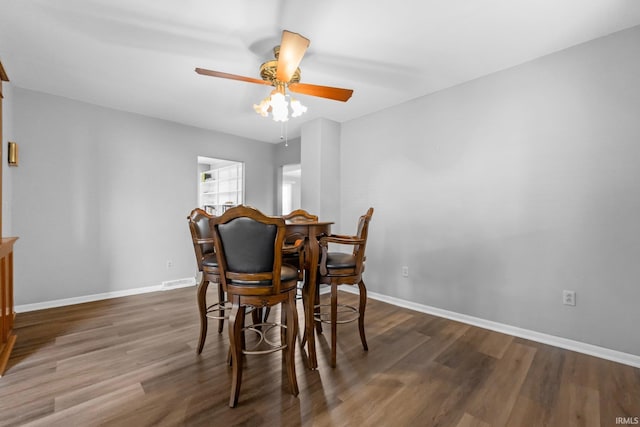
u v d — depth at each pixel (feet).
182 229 13.97
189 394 5.47
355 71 8.91
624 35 6.86
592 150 7.27
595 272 7.21
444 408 5.14
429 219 10.52
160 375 6.12
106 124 11.85
